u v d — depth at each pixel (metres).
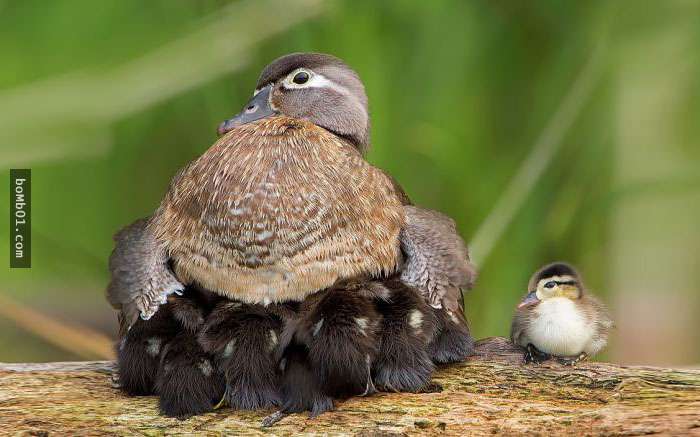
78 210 13.71
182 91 12.60
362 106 10.94
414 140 13.23
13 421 8.15
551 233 13.14
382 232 8.88
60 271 13.91
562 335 9.30
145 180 13.48
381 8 13.20
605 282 13.84
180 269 8.80
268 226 8.55
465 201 13.37
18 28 13.41
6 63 13.29
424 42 13.45
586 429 7.71
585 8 13.45
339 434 7.76
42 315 13.12
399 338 8.48
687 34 13.52
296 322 8.25
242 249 8.56
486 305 13.08
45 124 12.17
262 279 8.59
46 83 12.23
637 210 13.88
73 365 9.79
